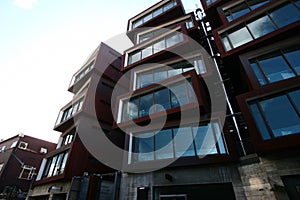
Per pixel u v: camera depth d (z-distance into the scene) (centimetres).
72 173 1305
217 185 796
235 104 1248
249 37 1055
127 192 960
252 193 683
